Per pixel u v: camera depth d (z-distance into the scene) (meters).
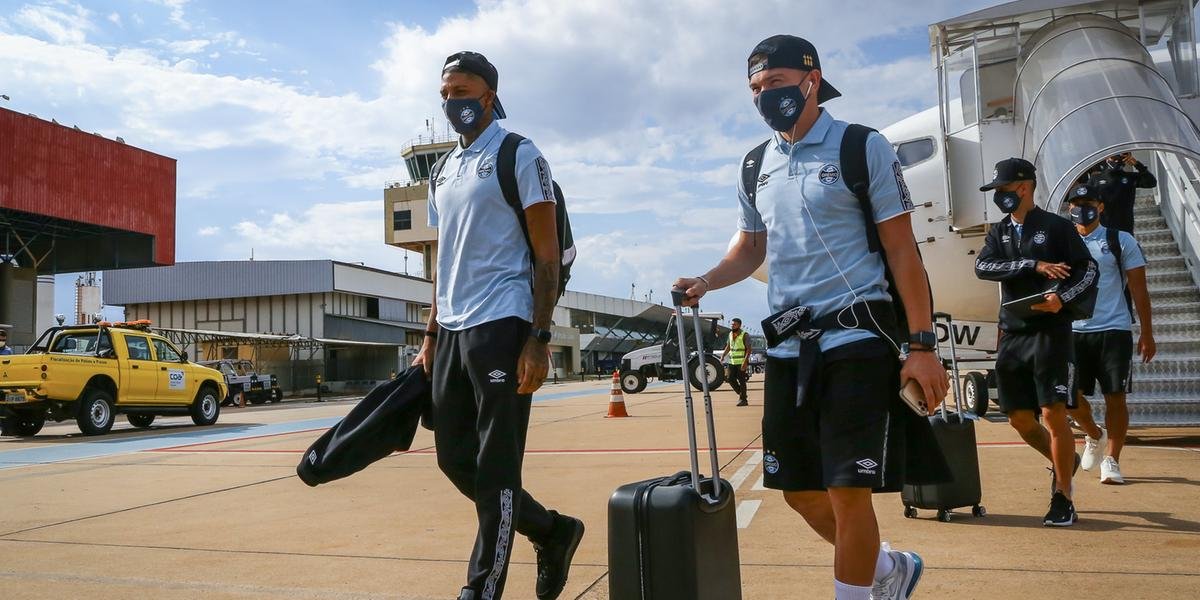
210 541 4.34
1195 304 7.91
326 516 5.00
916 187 10.55
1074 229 4.23
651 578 2.16
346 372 47.50
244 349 41.97
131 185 32.38
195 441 11.14
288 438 11.34
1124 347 5.21
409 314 56.03
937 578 3.20
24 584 3.50
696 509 2.17
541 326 2.60
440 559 3.82
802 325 2.25
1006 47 9.56
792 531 4.17
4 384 12.48
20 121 28.14
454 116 2.74
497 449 2.54
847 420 2.16
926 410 2.12
